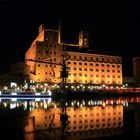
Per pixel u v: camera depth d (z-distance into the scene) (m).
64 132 18.02
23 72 151.38
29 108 45.41
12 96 121.00
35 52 162.12
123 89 164.75
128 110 39.34
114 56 184.75
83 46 183.88
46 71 160.25
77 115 31.56
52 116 30.03
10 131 18.42
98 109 43.19
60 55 165.88
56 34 168.25
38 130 18.92
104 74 180.00
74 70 170.50
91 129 19.27
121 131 18.03
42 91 130.38
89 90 143.75
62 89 123.25
